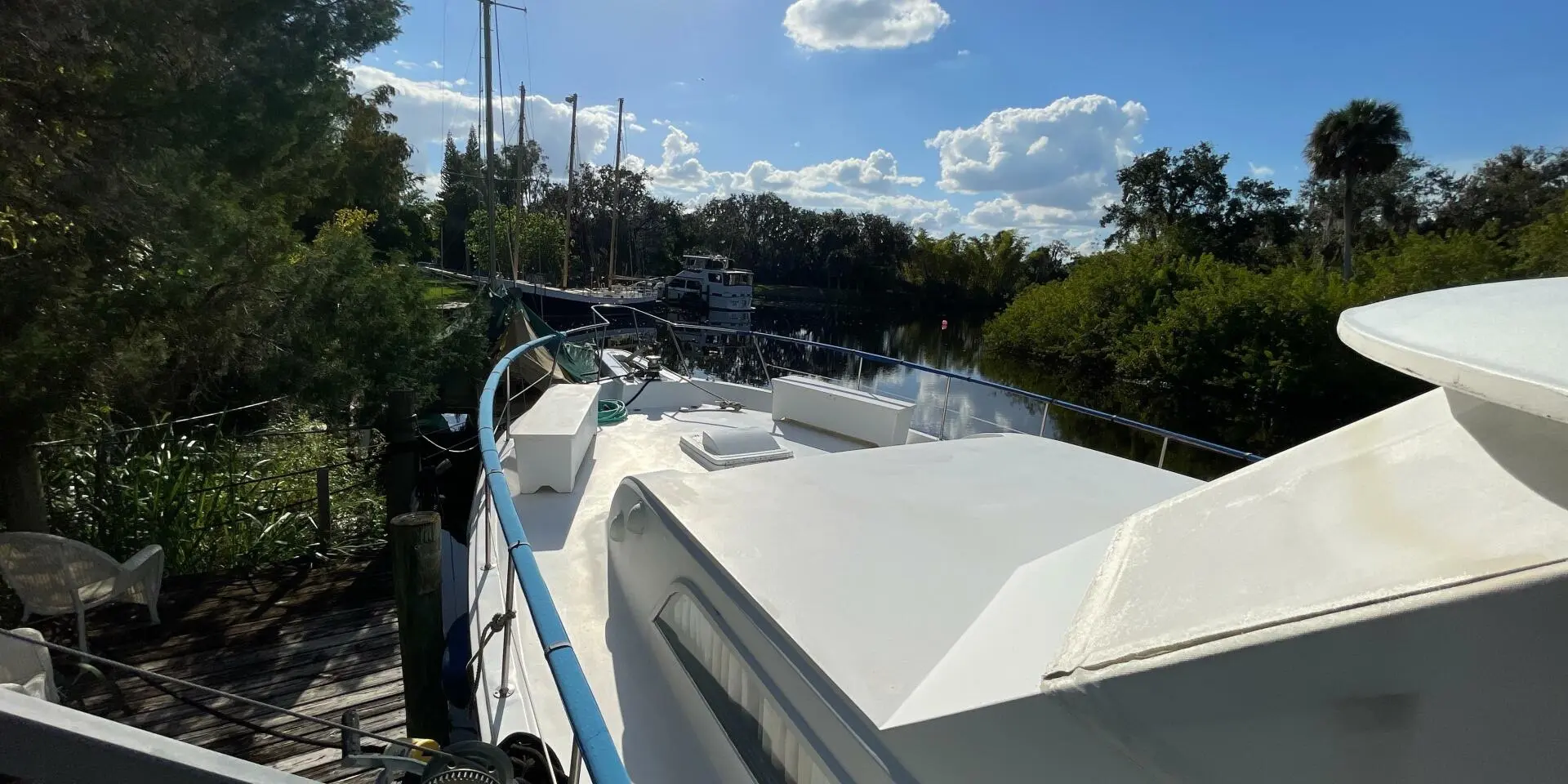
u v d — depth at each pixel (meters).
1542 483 0.91
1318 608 0.87
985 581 1.89
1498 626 0.74
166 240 3.98
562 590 3.04
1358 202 34.97
